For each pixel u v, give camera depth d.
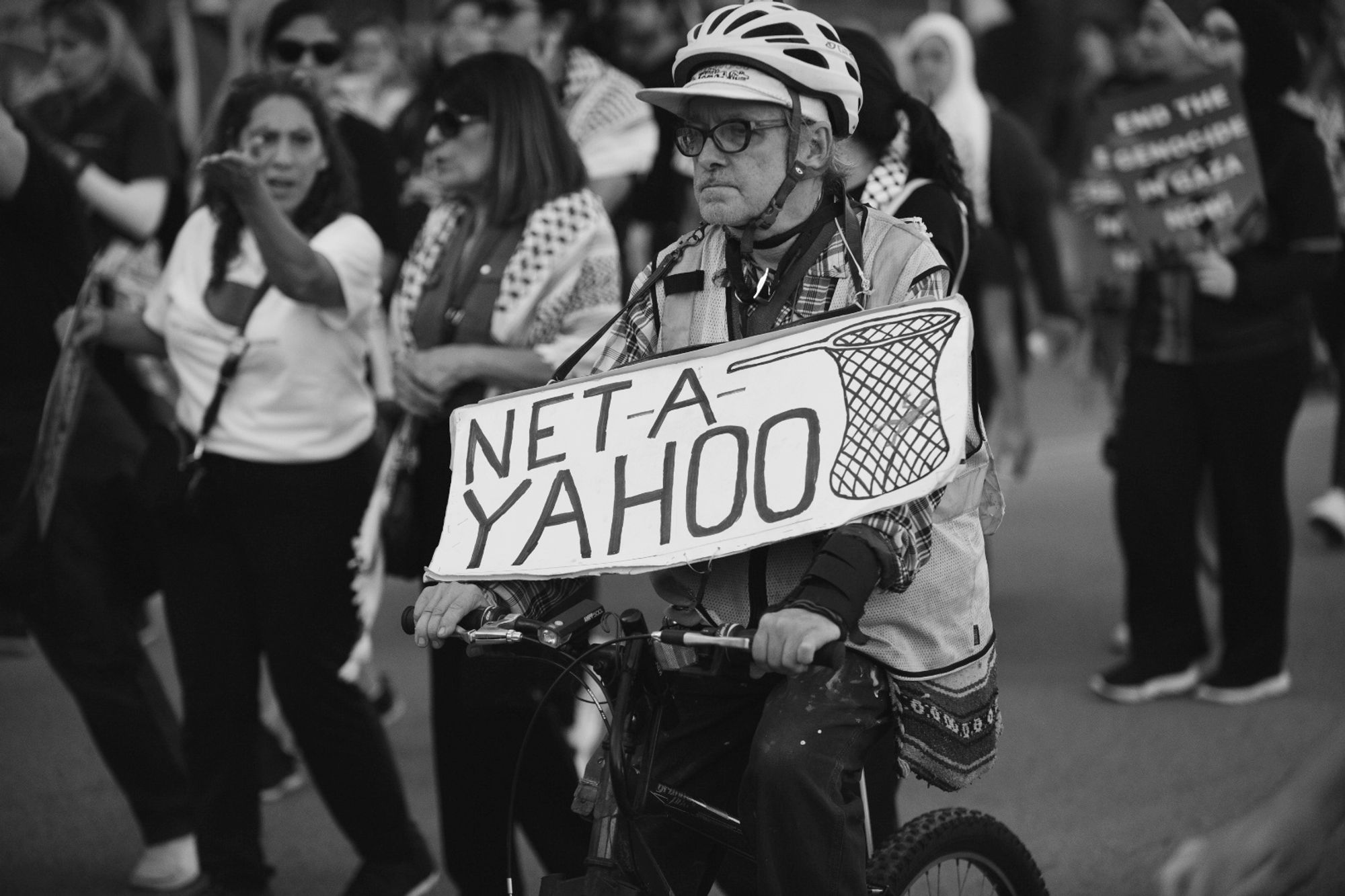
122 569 16.34
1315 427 38.66
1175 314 20.48
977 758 10.12
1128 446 21.08
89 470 16.17
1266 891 8.94
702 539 9.42
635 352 10.64
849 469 9.23
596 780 10.17
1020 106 45.00
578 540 9.75
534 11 21.09
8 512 15.34
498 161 14.36
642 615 9.66
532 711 13.43
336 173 15.28
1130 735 19.77
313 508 14.69
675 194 24.64
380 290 16.20
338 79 21.22
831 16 51.59
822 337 9.61
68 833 17.69
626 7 27.91
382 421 16.53
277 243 13.95
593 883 9.61
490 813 13.73
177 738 16.58
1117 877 15.68
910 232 10.13
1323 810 8.88
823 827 9.30
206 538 14.87
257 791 15.14
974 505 9.91
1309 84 24.48
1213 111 19.83
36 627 16.09
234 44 29.00
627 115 22.02
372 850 15.20
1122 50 36.06
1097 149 20.77
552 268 14.28
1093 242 36.53
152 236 21.22
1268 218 20.17
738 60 9.65
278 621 14.67
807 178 9.91
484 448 10.33
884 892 9.83
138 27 37.16
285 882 16.31
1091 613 25.00
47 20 21.22
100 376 17.66
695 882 10.40
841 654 8.89
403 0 38.66
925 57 27.80
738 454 9.55
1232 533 20.73
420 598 10.00
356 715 14.98
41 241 15.40
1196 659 21.44
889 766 12.40
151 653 24.20
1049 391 43.66
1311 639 23.20
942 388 9.17
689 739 10.27
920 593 9.80
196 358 14.87
